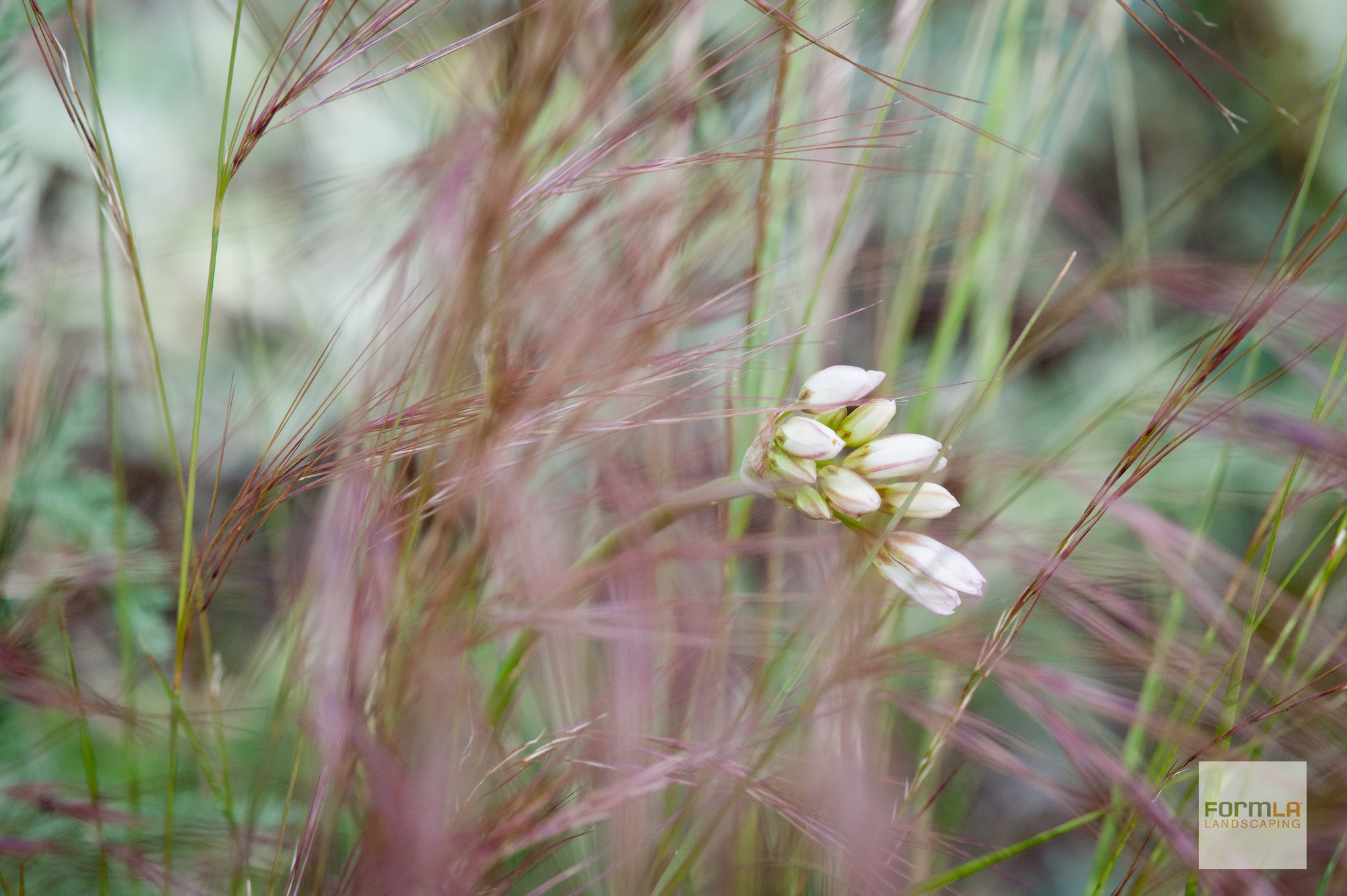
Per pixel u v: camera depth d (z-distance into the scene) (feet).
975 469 1.38
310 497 1.38
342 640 1.20
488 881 1.24
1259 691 1.31
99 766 1.40
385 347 1.25
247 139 1.17
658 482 1.31
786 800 1.24
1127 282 1.43
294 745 1.33
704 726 1.28
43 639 1.36
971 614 1.33
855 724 1.30
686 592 1.32
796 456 1.18
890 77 1.34
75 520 1.33
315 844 1.27
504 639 1.33
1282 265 1.28
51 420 1.36
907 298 1.43
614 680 1.25
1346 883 1.28
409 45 1.33
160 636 1.34
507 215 1.18
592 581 1.24
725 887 1.30
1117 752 1.34
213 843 1.28
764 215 1.30
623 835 1.26
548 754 1.25
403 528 1.21
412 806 1.15
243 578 1.39
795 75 1.36
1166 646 1.29
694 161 1.24
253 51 1.43
